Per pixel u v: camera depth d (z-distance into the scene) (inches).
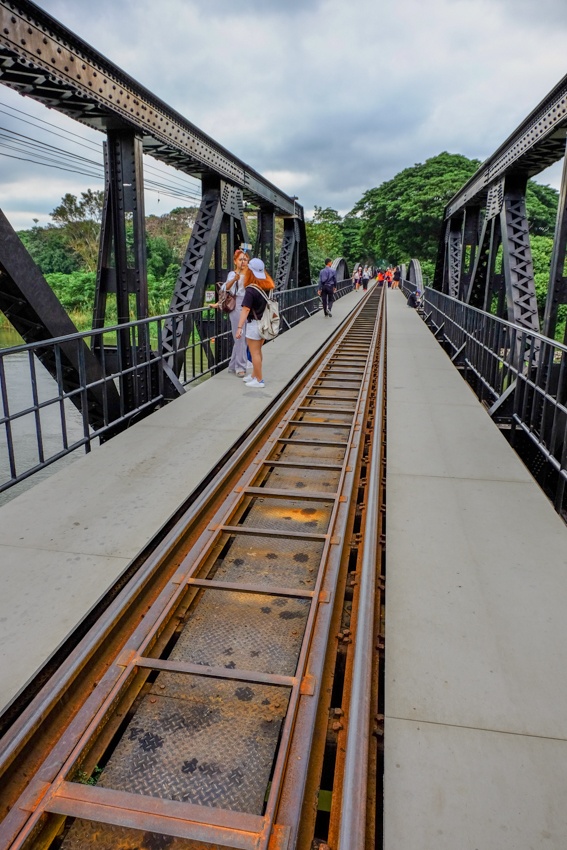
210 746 92.4
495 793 79.8
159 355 304.3
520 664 104.4
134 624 119.5
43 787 81.5
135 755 90.7
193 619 123.6
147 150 362.3
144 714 98.7
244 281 305.6
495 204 438.3
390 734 89.3
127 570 137.8
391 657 106.0
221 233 508.4
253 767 88.7
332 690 106.3
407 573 133.2
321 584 131.1
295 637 117.6
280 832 75.6
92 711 94.6
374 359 452.8
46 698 93.7
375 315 848.9
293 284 845.8
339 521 161.5
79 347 216.2
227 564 145.9
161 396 304.7
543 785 81.0
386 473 194.9
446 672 102.3
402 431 241.4
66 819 80.0
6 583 127.6
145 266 314.0
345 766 81.7
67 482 184.2
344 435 251.3
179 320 394.6
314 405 305.6
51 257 2240.4
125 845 76.1
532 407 248.7
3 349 170.7
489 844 72.9
